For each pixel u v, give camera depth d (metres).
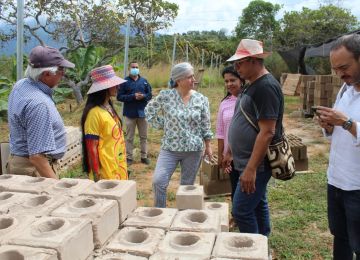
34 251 1.59
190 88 3.90
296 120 11.96
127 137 6.82
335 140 2.62
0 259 1.58
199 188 2.89
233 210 3.11
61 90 14.90
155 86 21.20
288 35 32.81
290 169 2.98
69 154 6.50
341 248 2.86
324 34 31.59
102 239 1.92
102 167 3.34
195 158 3.96
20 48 4.12
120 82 3.36
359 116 2.44
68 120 11.67
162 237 1.94
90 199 2.09
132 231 2.01
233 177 3.82
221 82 24.42
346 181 2.55
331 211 2.80
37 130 2.78
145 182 6.12
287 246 3.92
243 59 2.81
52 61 2.86
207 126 4.03
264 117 2.77
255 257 1.72
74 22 12.58
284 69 21.66
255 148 2.82
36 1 11.68
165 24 12.87
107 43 15.26
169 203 5.28
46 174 2.84
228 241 1.86
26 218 1.90
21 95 2.83
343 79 2.39
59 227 1.84
